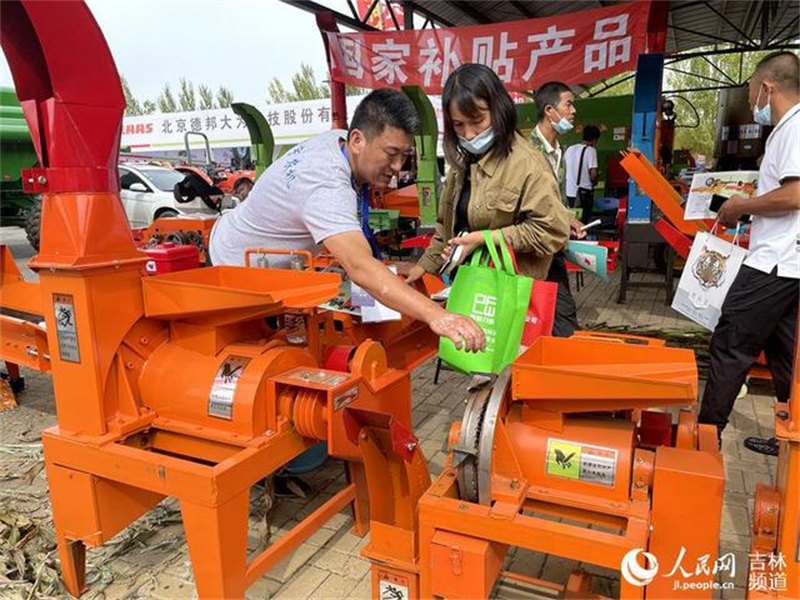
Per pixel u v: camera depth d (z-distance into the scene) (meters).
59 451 1.97
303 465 2.70
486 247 2.28
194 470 1.71
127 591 2.16
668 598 1.55
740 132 8.81
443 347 2.15
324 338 2.51
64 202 1.85
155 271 2.79
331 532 2.49
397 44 6.56
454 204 2.57
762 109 2.68
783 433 1.38
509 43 6.02
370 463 1.87
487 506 1.62
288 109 16.52
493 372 2.05
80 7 1.70
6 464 3.16
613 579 2.17
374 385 2.13
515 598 2.00
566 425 1.67
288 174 2.15
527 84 6.07
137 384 2.06
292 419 1.95
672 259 6.14
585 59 5.80
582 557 1.48
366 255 1.88
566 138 9.98
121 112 1.89
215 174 13.55
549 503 1.66
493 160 2.31
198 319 2.03
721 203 3.46
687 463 1.52
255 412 1.88
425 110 6.95
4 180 10.40
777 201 2.54
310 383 1.87
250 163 19.75
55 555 2.29
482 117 2.24
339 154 2.06
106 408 1.96
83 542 2.06
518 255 2.46
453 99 2.24
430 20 8.37
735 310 2.77
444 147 2.46
